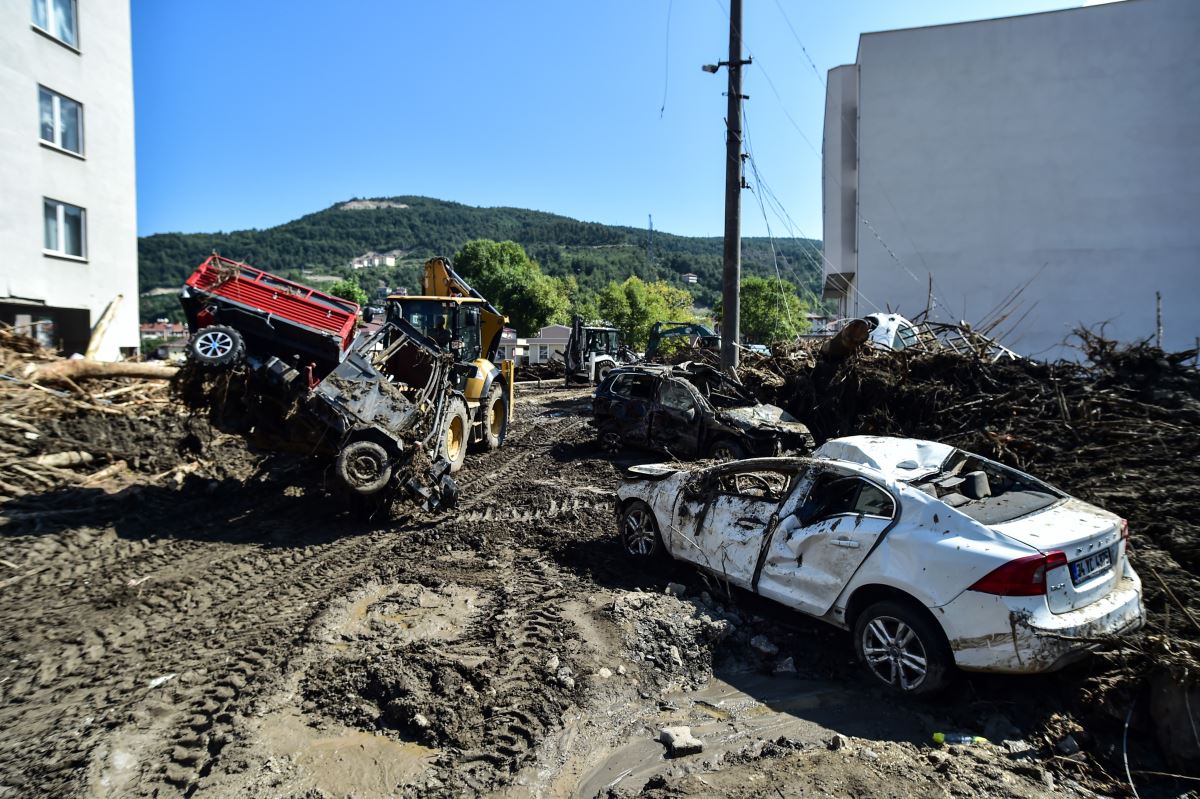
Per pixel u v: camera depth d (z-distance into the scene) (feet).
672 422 36.83
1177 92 65.87
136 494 26.89
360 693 13.91
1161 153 66.44
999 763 11.90
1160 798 11.28
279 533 24.80
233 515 26.86
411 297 38.32
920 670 13.87
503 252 282.56
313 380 25.91
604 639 16.14
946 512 14.12
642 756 12.41
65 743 12.01
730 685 15.31
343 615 17.69
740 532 18.29
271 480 31.78
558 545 23.58
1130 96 66.90
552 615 17.39
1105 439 25.84
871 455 17.07
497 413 44.62
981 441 27.43
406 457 25.99
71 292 59.21
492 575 20.83
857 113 77.10
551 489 31.83
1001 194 70.13
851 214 82.58
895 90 72.13
